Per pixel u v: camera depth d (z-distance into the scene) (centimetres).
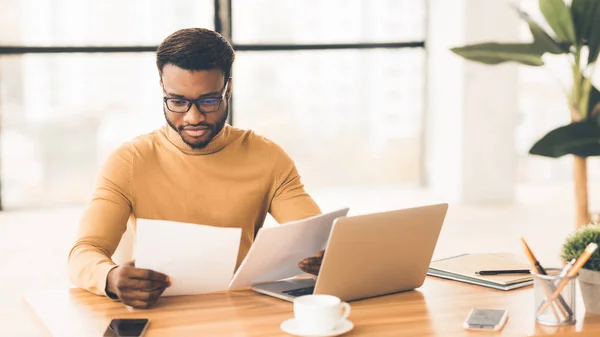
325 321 157
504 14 662
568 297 165
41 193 676
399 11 738
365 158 758
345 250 176
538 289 166
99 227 204
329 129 745
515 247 516
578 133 334
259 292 192
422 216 187
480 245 522
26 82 659
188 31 200
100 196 209
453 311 176
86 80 674
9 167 665
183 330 163
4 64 652
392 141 759
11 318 364
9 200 668
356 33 733
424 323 167
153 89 690
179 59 195
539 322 166
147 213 215
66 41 661
